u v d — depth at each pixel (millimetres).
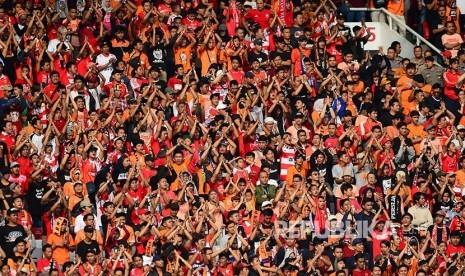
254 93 107125
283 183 101188
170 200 98625
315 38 114375
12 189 97000
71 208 97000
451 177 104688
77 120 103500
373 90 110875
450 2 119250
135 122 103688
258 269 95688
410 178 104375
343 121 106688
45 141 100688
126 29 111250
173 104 106312
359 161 103812
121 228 95812
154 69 107438
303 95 109062
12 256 93062
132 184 98688
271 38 113125
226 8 114000
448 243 101312
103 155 100625
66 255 94688
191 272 95000
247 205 99625
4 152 99812
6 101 102938
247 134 104438
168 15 112438
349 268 97750
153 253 95562
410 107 110438
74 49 109188
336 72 110938
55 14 110125
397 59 113562
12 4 110000
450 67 113062
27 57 106375
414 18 120000
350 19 118000
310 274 96312
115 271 93438
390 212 102000
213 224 97562
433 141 107500
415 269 99000
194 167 102188
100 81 106688
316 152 102938
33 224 97188
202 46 110750
